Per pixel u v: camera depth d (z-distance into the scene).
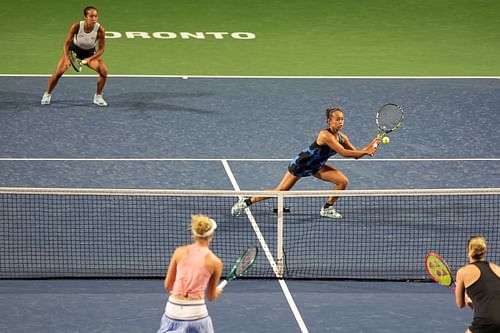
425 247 28.89
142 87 46.09
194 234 20.92
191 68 49.62
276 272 27.19
